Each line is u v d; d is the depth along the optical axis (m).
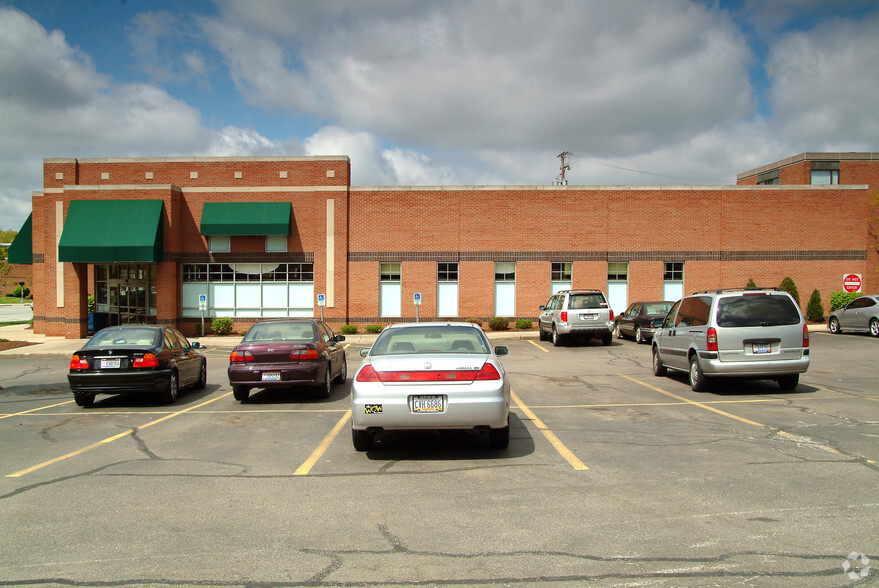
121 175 28.55
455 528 4.92
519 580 3.97
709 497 5.57
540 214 28.17
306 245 28.06
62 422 9.97
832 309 27.66
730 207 28.19
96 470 6.91
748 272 28.14
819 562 4.15
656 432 8.41
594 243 28.12
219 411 10.84
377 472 6.67
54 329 28.19
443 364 7.02
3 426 9.68
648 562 4.20
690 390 12.18
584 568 4.13
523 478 6.31
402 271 28.11
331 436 8.61
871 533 4.65
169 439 8.53
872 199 29.00
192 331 28.08
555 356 18.95
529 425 9.07
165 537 4.82
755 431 8.31
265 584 3.98
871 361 16.06
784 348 11.20
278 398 12.30
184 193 28.17
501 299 28.28
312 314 28.05
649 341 22.80
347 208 28.17
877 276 29.77
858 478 6.09
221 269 28.17
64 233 26.38
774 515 5.07
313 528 4.98
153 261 26.22
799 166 35.12
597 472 6.48
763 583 3.86
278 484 6.27
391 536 4.77
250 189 28.03
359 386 7.11
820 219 28.23
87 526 5.09
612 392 12.10
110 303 29.94
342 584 3.96
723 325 11.30
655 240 28.12
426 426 6.96
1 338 27.42
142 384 11.10
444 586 3.91
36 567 4.28
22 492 6.09
